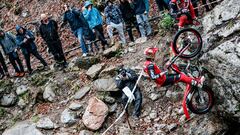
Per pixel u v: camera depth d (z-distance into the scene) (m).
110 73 10.81
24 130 10.27
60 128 10.13
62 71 11.79
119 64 11.16
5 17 17.11
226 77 8.55
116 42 12.37
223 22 9.21
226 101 8.71
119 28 12.23
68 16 12.05
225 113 8.88
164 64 10.34
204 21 9.89
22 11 16.88
